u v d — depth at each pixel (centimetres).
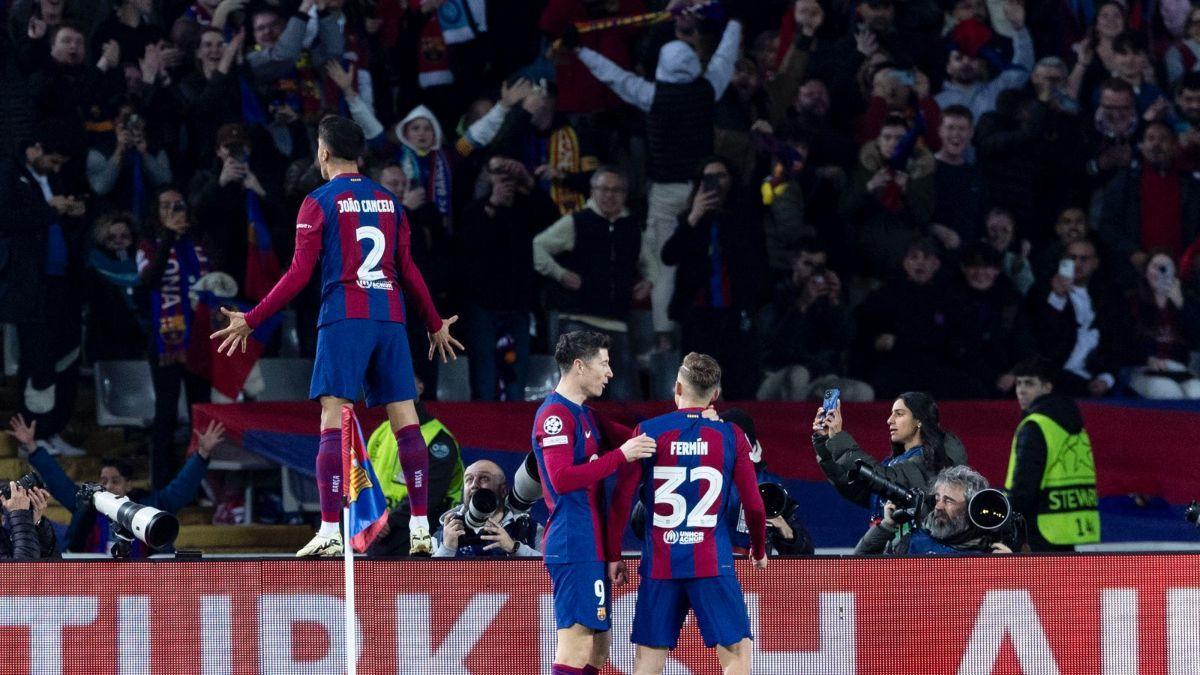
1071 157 5356
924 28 5616
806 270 4884
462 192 4872
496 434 4369
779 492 2823
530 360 4831
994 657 2814
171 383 4366
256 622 2753
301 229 2581
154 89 4684
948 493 2866
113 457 4316
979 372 4916
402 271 2691
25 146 4525
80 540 3747
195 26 4872
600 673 2809
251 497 4550
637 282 4884
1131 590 2831
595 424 2620
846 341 4862
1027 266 5188
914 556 2822
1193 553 2838
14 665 2739
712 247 4719
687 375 2597
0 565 2744
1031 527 3588
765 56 5425
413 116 4772
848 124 5269
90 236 4575
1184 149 5356
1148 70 5703
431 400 4525
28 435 3906
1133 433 4684
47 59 4603
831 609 2814
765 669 2803
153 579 2756
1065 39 5847
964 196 5150
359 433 2597
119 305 4600
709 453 2564
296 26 4712
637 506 2817
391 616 2756
